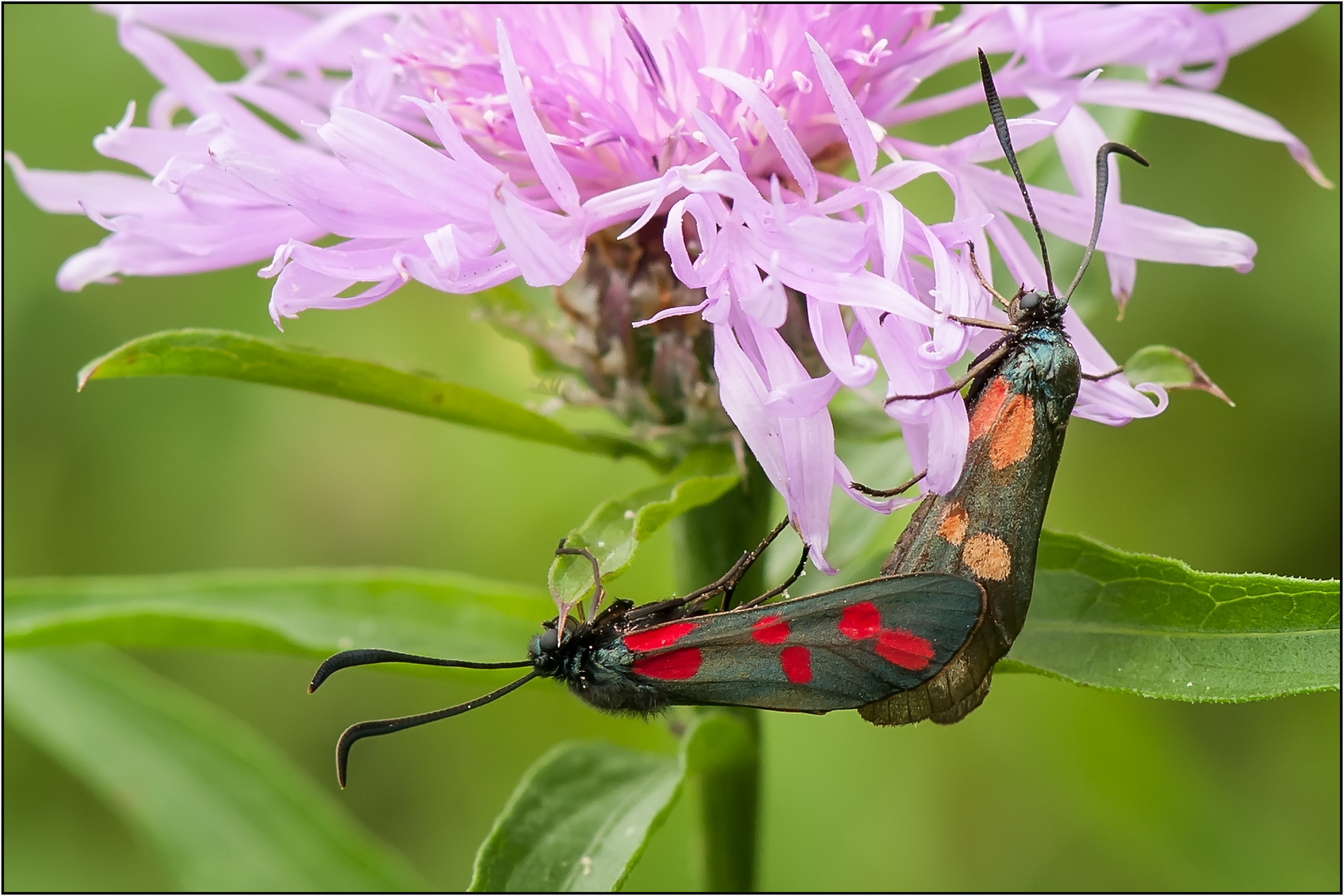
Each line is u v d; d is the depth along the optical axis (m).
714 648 0.18
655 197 0.17
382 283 0.18
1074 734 0.23
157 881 0.23
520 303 0.20
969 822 0.23
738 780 0.19
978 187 0.18
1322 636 0.18
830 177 0.18
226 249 0.18
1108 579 0.18
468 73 0.19
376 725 0.18
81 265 0.19
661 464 0.19
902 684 0.17
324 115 0.19
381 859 0.21
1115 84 0.19
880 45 0.18
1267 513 0.23
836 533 0.20
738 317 0.17
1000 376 0.17
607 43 0.18
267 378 0.18
